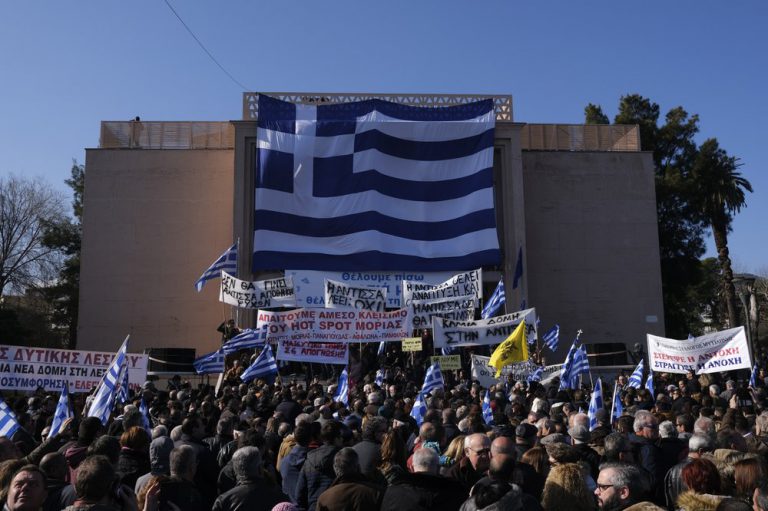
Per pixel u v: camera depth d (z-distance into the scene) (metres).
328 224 29.66
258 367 16.45
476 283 20.39
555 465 5.70
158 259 32.03
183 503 6.02
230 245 32.31
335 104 30.70
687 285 44.72
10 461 5.41
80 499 4.96
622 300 33.66
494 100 32.38
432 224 30.08
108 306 31.55
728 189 42.69
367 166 30.14
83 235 31.92
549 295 33.41
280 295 21.70
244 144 30.86
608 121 49.16
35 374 13.84
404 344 18.33
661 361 16.77
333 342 18.25
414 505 5.58
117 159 32.62
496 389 15.12
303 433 7.91
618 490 5.28
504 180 31.84
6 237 44.53
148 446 7.38
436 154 30.64
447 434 8.93
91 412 10.27
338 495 5.94
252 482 6.11
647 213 34.47
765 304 62.12
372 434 7.52
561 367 19.58
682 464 6.39
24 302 47.59
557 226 34.00
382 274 29.55
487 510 4.88
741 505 4.50
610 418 12.00
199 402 13.83
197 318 31.73
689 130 45.41
